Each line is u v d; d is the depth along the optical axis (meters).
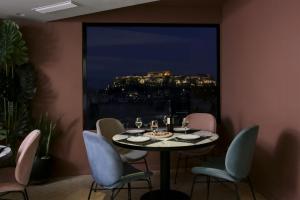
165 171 3.38
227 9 4.49
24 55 4.11
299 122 2.82
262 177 3.57
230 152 2.82
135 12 4.58
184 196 3.46
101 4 3.69
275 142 3.24
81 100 4.50
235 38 4.23
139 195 3.69
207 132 3.53
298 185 2.85
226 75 4.62
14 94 4.12
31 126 4.21
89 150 2.84
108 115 4.71
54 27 4.41
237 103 4.21
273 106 3.26
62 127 4.46
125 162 3.49
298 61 2.81
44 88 4.41
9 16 4.09
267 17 3.36
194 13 4.67
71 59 4.46
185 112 4.82
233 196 3.57
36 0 3.38
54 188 3.95
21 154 2.73
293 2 2.88
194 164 4.72
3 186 2.70
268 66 3.35
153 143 2.95
